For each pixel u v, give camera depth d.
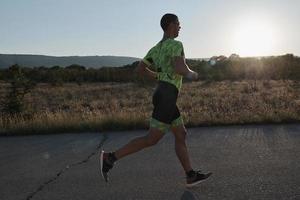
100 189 4.92
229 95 21.34
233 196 4.43
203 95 22.34
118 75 52.62
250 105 13.19
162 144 7.21
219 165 5.66
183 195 4.55
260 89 24.73
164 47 4.58
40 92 33.50
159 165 5.84
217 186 4.78
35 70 55.50
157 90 4.61
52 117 10.19
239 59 45.44
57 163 6.39
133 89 32.72
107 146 7.52
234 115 9.70
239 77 41.66
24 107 14.55
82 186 5.09
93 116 10.51
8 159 6.85
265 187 4.66
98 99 25.14
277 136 7.56
